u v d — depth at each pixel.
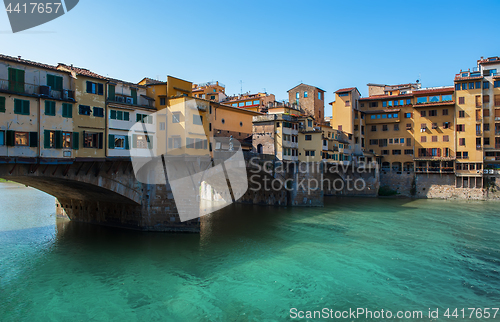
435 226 42.22
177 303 20.64
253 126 55.72
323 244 33.53
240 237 35.84
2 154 24.09
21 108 25.19
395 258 29.25
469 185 67.06
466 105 67.50
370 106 78.94
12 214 46.81
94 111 29.80
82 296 21.39
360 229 40.34
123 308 19.95
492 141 65.94
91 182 30.23
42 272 25.09
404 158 74.56
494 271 26.30
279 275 25.11
